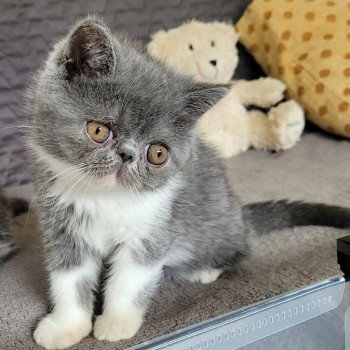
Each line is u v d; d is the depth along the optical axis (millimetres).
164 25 610
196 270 386
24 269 392
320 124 618
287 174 542
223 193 398
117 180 310
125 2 584
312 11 629
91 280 352
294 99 623
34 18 539
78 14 558
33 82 344
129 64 327
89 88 308
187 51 564
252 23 646
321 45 609
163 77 335
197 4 629
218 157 420
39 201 341
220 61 568
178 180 345
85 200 326
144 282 344
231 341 278
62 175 321
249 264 400
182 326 324
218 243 389
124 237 336
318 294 293
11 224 442
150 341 274
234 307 337
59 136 308
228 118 587
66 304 339
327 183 517
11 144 536
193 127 342
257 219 438
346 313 297
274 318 286
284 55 620
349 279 298
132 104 309
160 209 337
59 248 340
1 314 344
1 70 527
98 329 331
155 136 316
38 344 324
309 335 291
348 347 298
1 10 523
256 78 672
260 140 601
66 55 306
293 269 377
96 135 303
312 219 443
